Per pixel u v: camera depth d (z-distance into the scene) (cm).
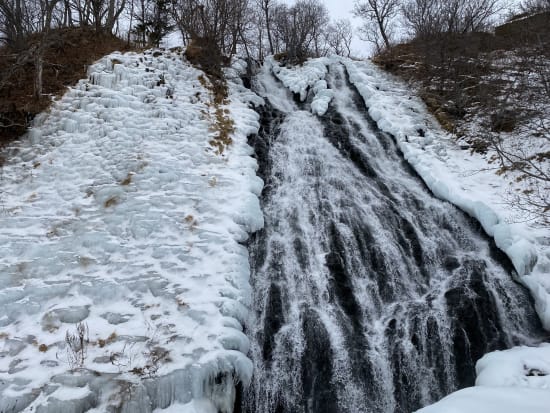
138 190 875
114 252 738
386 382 671
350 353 697
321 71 1611
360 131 1292
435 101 1406
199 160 994
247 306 696
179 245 768
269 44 2695
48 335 584
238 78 1460
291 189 1049
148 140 1020
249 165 1030
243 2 2177
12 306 621
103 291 661
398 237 927
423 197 1041
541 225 844
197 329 614
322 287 805
